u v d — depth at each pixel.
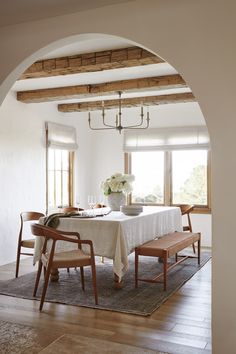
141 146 7.31
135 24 2.78
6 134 5.65
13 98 5.79
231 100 2.49
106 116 7.62
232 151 2.49
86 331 3.16
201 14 2.58
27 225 6.03
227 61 2.51
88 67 4.10
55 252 4.31
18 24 3.22
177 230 5.89
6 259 5.64
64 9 2.94
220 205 2.52
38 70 4.29
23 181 5.97
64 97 5.67
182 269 5.23
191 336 3.07
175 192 7.23
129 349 2.84
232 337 2.49
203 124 6.84
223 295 2.51
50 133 6.52
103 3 2.83
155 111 7.22
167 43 2.67
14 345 2.91
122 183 5.16
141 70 4.73
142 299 3.93
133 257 6.06
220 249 2.52
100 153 7.74
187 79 2.61
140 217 4.58
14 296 4.05
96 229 4.23
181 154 7.18
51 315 3.51
